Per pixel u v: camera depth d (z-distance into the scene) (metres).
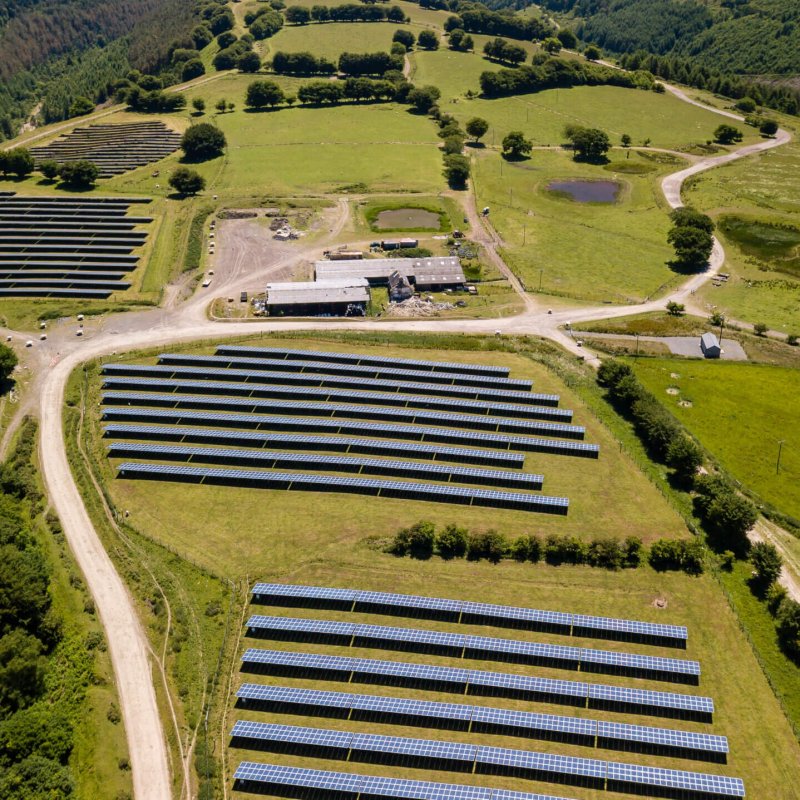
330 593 110.44
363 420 150.88
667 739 91.38
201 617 109.69
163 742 93.44
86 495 133.50
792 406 158.88
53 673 99.62
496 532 121.62
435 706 95.31
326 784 87.12
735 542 122.06
